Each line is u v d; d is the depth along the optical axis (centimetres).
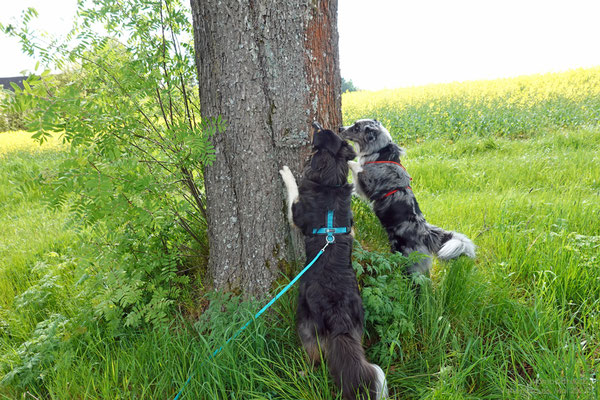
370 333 261
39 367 240
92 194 203
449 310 274
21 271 392
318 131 271
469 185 621
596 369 210
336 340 210
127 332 272
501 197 496
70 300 314
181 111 326
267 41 247
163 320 251
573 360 203
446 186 630
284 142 267
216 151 270
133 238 290
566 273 288
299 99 263
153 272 306
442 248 310
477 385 224
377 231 378
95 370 235
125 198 232
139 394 219
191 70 303
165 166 293
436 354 238
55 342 253
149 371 230
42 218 573
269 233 278
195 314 288
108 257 281
